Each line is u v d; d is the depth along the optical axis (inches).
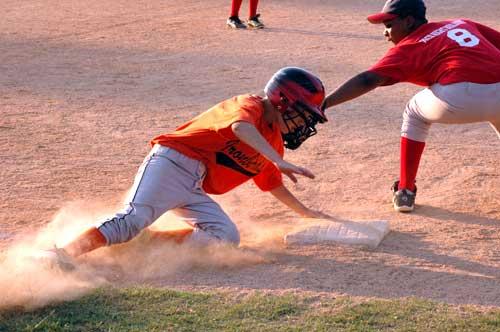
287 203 312.7
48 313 231.9
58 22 780.0
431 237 307.7
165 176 278.5
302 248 292.8
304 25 788.6
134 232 273.7
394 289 259.3
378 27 781.3
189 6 887.7
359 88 309.3
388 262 281.9
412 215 332.8
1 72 577.9
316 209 340.2
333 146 427.2
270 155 258.8
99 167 386.6
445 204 345.1
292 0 949.8
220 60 629.0
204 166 286.2
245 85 550.9
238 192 360.2
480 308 243.9
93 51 653.3
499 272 275.9
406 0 317.4
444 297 253.9
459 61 309.3
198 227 286.8
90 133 439.8
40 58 625.0
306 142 432.8
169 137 282.7
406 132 330.0
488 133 454.3
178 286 256.2
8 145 415.2
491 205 343.3
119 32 733.9
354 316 234.2
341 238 297.7
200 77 573.0
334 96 308.3
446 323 230.8
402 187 336.2
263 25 768.3
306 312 237.0
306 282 261.7
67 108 487.8
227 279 262.5
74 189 356.2
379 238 299.1
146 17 815.1
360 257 285.6
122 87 542.0
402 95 539.8
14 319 228.1
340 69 604.4
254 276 265.9
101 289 248.2
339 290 256.5
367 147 426.0
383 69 309.9
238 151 278.5
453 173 384.8
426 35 315.3
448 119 317.7
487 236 309.9
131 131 445.4
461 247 297.9
